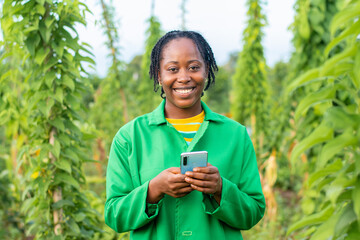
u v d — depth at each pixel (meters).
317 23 2.95
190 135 1.42
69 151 2.23
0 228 3.81
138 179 1.36
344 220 0.94
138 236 1.34
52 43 2.14
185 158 1.18
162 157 1.35
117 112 5.42
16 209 4.03
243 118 5.33
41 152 2.15
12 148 3.69
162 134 1.40
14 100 2.50
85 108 2.37
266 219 4.29
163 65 1.38
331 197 0.92
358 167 0.90
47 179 2.17
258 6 4.86
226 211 1.26
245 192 1.39
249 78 5.07
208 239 1.29
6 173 3.86
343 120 0.91
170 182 1.19
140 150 1.40
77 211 2.36
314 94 1.00
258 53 5.04
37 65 2.24
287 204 5.88
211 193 1.20
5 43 2.20
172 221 1.33
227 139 1.42
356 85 0.97
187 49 1.34
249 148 1.46
